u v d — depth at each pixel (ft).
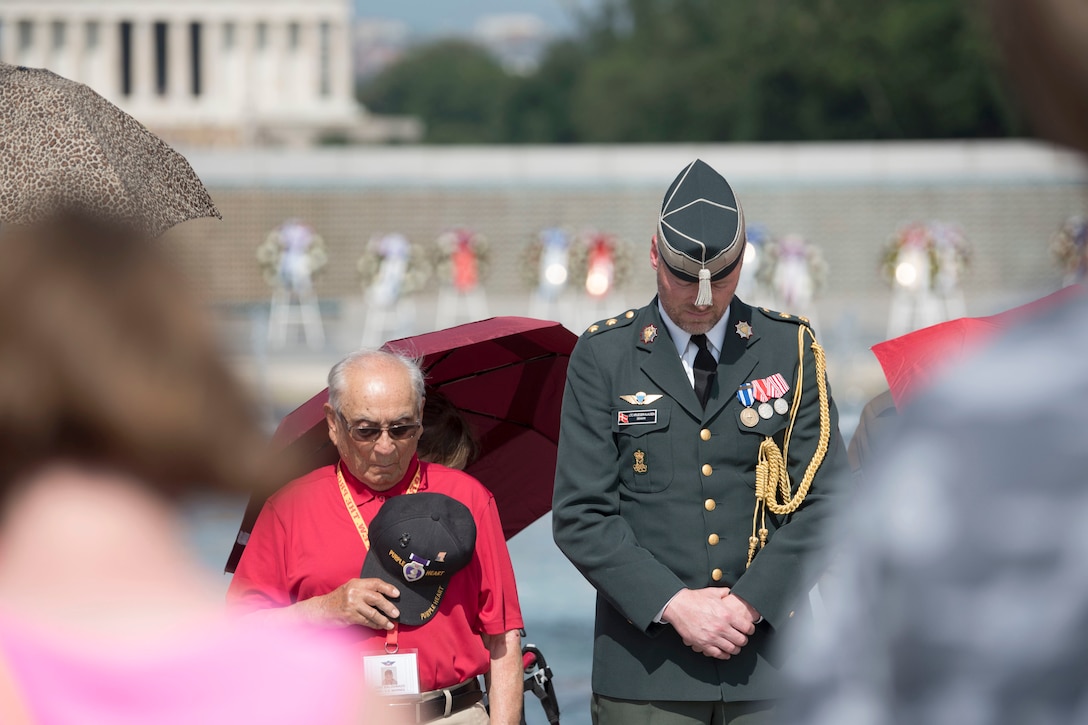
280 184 281.95
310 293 239.50
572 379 35.91
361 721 11.01
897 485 9.04
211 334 10.50
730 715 33.88
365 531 33.78
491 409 40.60
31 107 23.95
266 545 34.24
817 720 9.34
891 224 279.90
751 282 217.56
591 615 80.59
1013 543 8.56
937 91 473.67
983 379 9.02
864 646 9.16
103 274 10.36
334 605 32.30
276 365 177.17
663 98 586.86
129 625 10.48
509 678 34.17
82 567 10.39
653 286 282.36
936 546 8.75
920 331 33.76
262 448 10.50
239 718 10.50
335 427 34.32
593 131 638.94
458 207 285.02
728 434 34.73
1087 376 8.75
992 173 276.62
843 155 280.92
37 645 10.26
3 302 10.14
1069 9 8.61
